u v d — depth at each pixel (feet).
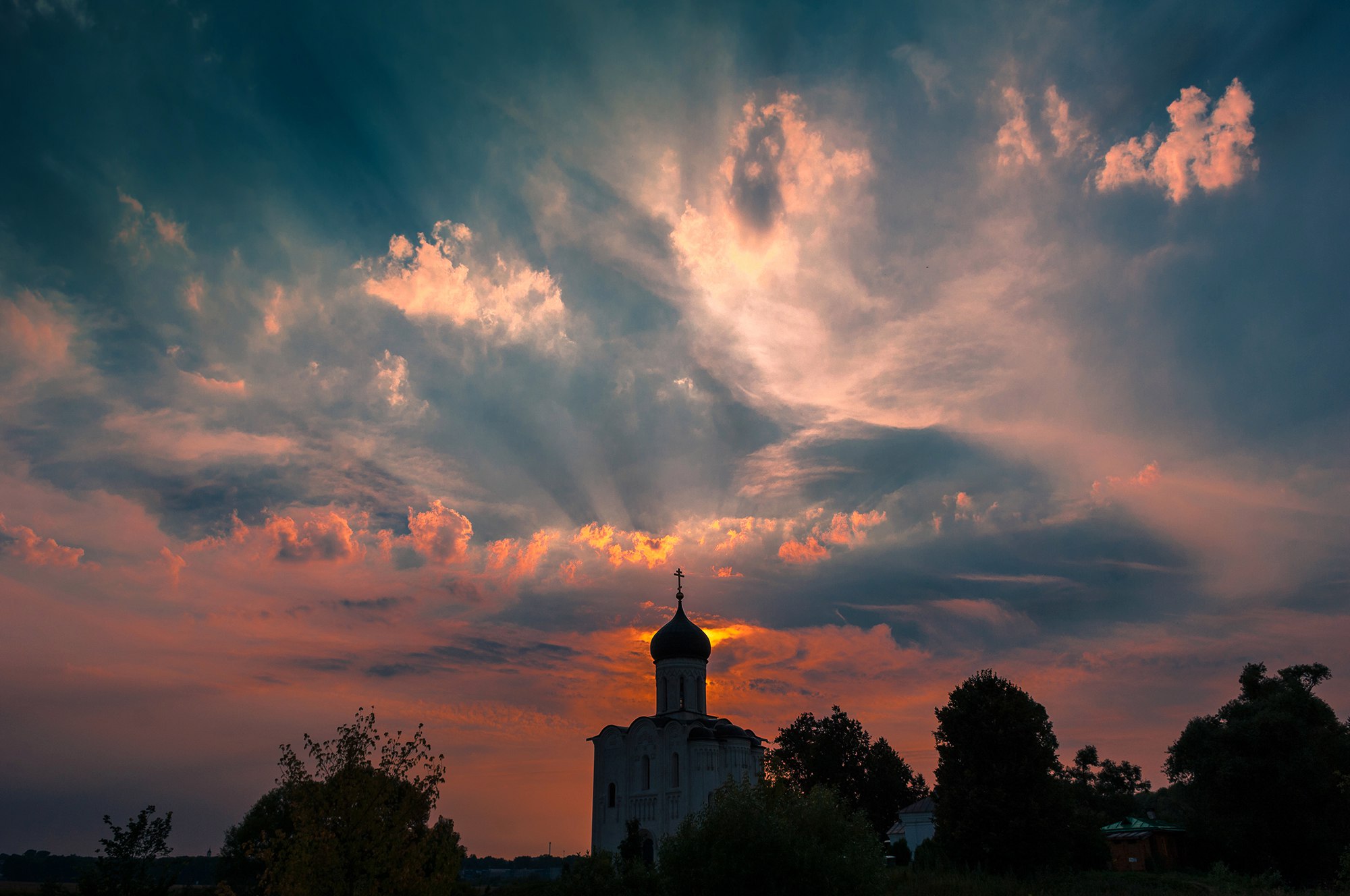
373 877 86.17
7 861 434.71
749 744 294.66
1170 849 238.27
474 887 225.76
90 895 99.81
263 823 227.81
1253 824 222.07
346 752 92.02
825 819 123.95
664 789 276.62
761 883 112.47
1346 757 228.63
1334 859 212.23
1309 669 266.36
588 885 133.08
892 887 168.96
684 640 306.55
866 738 360.07
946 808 197.88
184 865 106.32
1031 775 194.29
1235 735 232.32
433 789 93.97
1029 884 175.11
